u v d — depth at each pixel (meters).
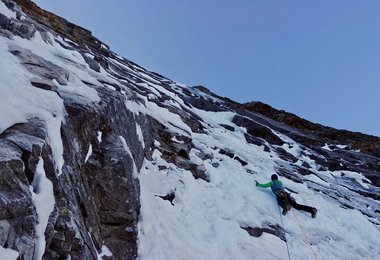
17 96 3.99
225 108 18.08
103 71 10.04
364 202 12.48
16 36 6.58
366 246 9.05
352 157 19.28
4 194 2.91
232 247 6.74
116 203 5.27
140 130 7.53
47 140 3.82
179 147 9.20
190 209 7.45
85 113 5.03
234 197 8.76
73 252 3.84
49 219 3.51
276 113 27.19
